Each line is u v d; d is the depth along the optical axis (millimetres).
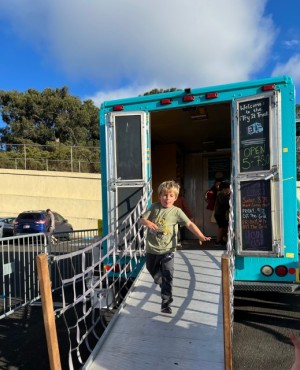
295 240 4441
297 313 5309
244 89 4754
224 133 8000
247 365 3777
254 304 5672
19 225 17500
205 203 9906
